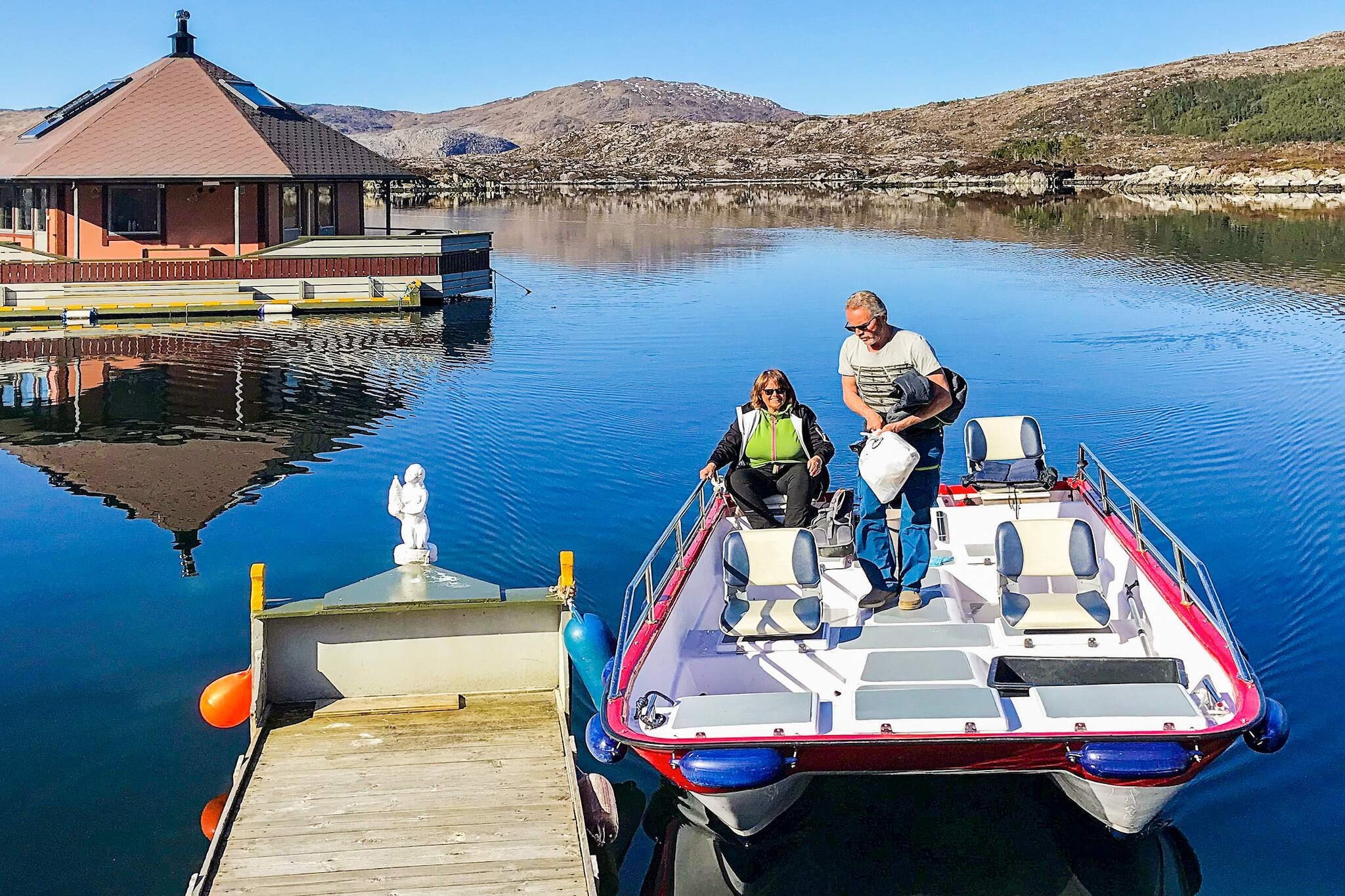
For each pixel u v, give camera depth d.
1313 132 118.69
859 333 7.34
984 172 102.25
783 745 5.77
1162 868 6.28
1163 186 88.19
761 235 47.56
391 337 23.84
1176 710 5.86
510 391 18.19
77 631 9.22
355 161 30.36
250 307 27.06
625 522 11.55
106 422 16.28
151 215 28.80
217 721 7.47
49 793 6.91
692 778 5.78
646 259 38.41
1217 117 130.12
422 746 7.04
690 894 6.23
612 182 106.94
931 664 6.62
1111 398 17.09
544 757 6.92
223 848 6.00
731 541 7.13
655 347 22.14
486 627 7.65
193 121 29.27
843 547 8.27
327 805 6.39
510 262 37.84
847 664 6.85
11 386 18.84
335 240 27.50
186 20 31.31
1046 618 7.05
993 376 18.92
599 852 6.57
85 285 26.41
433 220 57.09
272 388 18.66
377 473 13.59
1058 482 9.38
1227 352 20.98
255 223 29.33
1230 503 11.91
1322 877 6.13
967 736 5.73
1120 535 8.21
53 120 31.14
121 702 8.06
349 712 7.43
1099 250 40.19
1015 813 6.84
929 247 42.00
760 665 6.95
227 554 10.95
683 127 168.38
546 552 10.67
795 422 8.25
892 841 6.62
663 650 6.86
